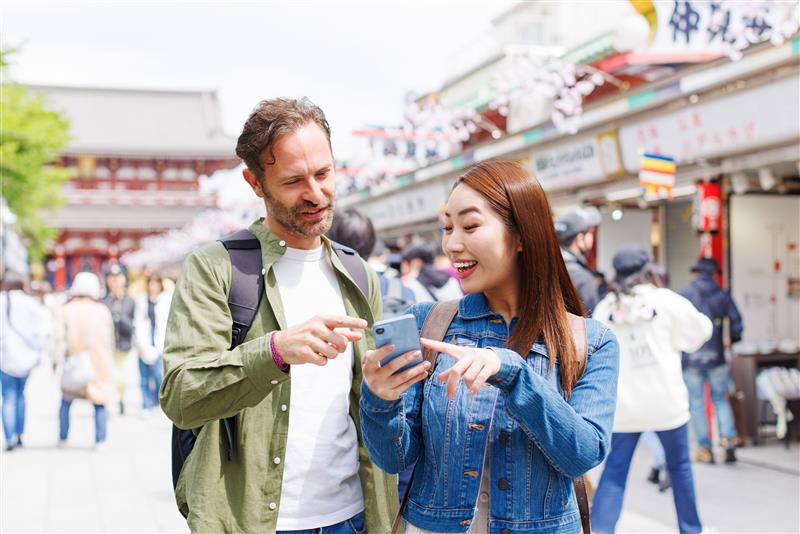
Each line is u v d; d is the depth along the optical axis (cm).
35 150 1427
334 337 168
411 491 182
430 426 176
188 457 203
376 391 157
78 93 5250
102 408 717
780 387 655
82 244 5194
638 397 390
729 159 662
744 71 554
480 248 172
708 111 619
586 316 188
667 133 671
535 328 173
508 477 169
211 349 189
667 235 958
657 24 641
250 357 174
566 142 809
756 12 531
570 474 162
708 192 702
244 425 196
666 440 398
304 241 213
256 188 207
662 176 604
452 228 178
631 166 738
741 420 680
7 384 712
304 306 209
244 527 192
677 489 400
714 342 618
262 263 205
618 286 411
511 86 827
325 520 203
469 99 1249
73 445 740
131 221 5034
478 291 176
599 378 172
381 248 468
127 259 4759
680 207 930
